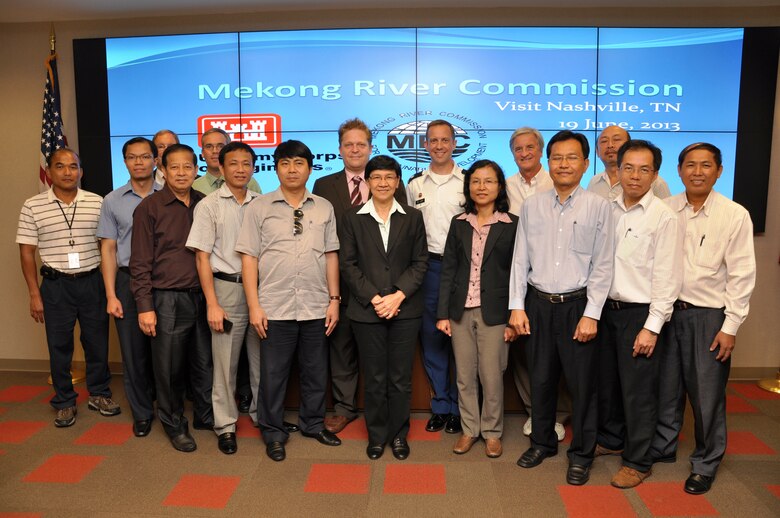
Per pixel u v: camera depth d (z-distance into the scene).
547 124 4.10
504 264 2.68
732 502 2.36
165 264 2.77
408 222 2.65
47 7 3.95
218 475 2.58
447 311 2.77
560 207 2.45
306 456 2.77
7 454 2.82
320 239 2.71
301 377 2.91
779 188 4.05
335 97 4.15
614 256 2.43
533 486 2.48
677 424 2.67
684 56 4.01
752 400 3.67
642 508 2.31
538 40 4.05
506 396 3.30
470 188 2.68
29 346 4.46
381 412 2.73
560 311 2.46
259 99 4.18
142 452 2.83
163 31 4.19
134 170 3.05
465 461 2.71
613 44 4.03
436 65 4.10
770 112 3.98
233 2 3.92
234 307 2.77
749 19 3.98
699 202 2.45
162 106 4.22
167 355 2.80
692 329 2.45
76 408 3.38
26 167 4.32
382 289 2.61
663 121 4.06
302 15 4.12
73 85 4.27
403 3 3.98
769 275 4.10
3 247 4.39
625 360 2.44
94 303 3.27
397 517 2.24
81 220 3.19
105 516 2.26
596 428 2.51
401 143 4.16
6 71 4.28
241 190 2.79
